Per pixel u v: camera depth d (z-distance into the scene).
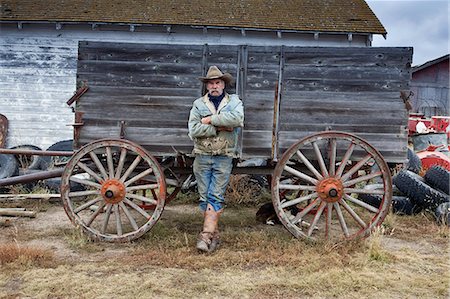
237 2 15.20
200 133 5.20
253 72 5.59
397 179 7.71
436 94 29.16
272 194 5.54
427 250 5.55
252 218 7.02
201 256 5.00
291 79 5.59
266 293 4.11
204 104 5.27
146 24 13.38
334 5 15.36
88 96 5.65
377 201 7.48
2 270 4.50
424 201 7.31
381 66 5.59
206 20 13.70
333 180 5.53
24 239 5.71
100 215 7.14
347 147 5.64
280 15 14.35
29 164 10.51
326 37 13.90
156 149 5.64
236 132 5.42
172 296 4.00
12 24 13.59
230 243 5.54
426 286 4.34
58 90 13.75
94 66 5.65
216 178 5.39
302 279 4.39
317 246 5.33
